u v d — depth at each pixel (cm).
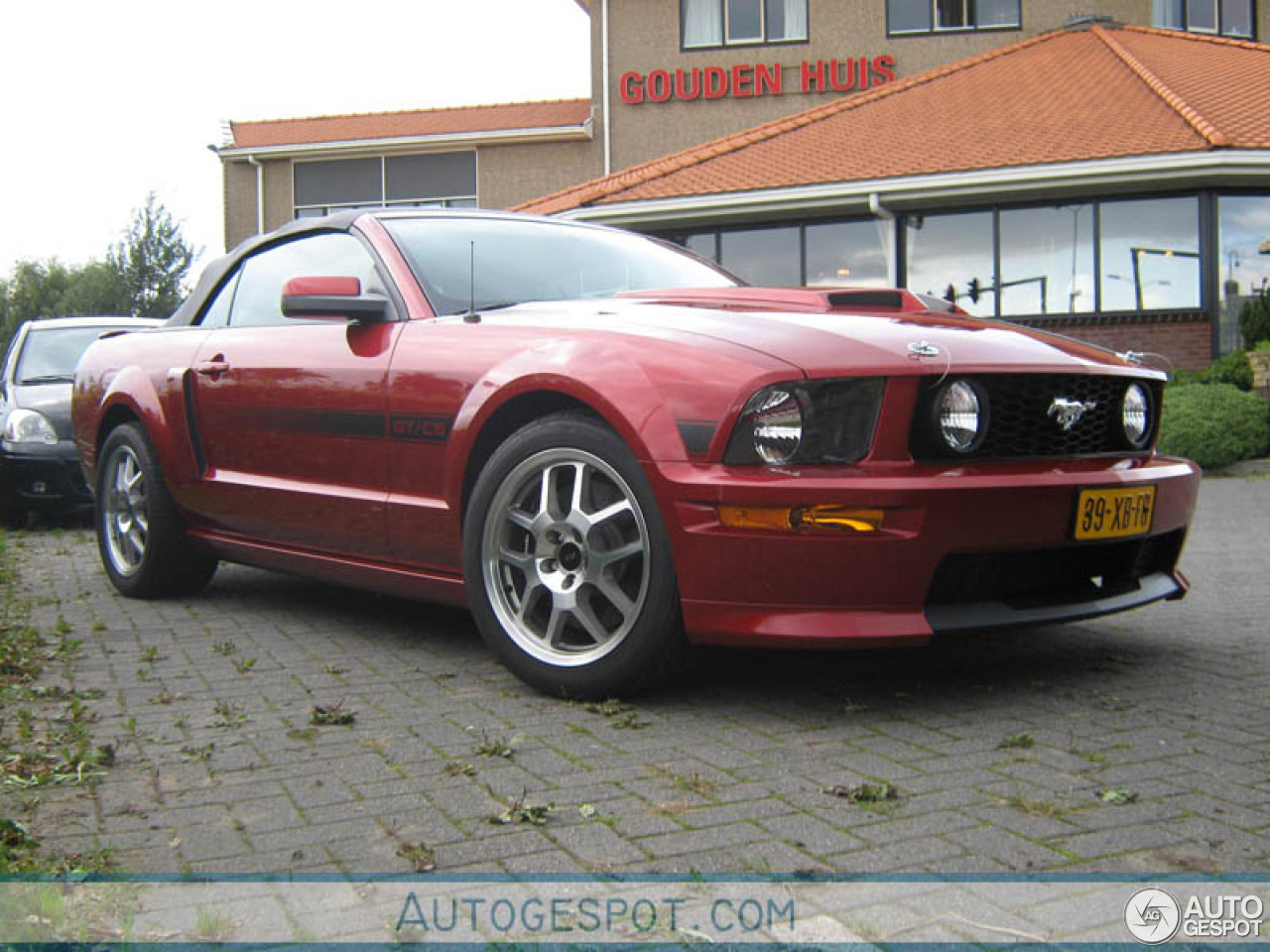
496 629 321
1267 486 945
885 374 277
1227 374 1201
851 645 272
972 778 246
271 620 434
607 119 2397
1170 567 349
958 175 1394
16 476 798
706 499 276
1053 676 333
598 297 386
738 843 212
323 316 359
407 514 351
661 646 292
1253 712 297
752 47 2319
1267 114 1395
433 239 396
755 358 283
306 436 389
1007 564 293
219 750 272
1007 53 1884
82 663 364
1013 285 1465
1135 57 1691
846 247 1538
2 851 205
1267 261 1376
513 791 241
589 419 304
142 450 470
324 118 2898
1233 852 207
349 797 239
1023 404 298
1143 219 1393
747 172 1561
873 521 271
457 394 333
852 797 234
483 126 2722
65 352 895
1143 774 249
